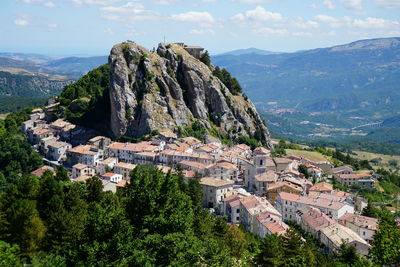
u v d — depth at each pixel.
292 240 108.06
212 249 83.94
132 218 81.12
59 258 71.88
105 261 65.44
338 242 134.62
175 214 79.50
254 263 105.38
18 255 77.00
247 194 187.38
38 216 96.94
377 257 88.19
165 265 67.75
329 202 172.75
